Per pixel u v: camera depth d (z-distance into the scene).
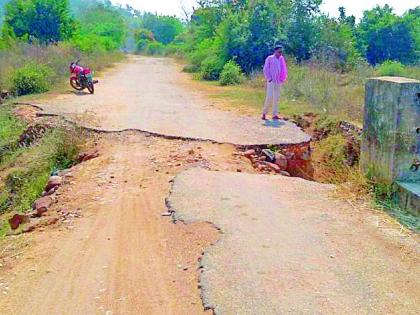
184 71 31.41
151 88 20.42
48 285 4.74
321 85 16.22
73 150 10.03
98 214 6.50
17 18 36.53
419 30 40.12
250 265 4.80
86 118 12.22
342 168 9.34
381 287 4.42
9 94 17.78
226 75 22.62
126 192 7.29
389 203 6.41
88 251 5.43
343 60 26.16
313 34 26.66
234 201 6.59
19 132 11.98
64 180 8.06
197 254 5.12
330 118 12.52
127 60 45.62
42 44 31.34
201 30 34.66
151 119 12.46
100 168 8.56
